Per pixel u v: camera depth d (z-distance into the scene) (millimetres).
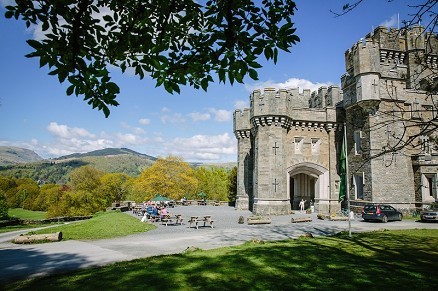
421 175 28625
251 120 33312
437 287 7734
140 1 4953
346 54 34750
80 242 15898
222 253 11906
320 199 33188
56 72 4352
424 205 28047
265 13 4836
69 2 4266
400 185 28250
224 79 4809
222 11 4797
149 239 16734
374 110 28109
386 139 28141
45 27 4434
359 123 30266
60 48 4285
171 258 10984
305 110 33656
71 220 41500
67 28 4461
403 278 8531
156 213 26984
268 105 31344
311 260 10641
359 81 28906
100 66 4938
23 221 36562
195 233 19047
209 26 4992
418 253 12133
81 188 57312
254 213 31938
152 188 55281
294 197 41625
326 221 25297
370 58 28547
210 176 72938
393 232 18031
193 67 4945
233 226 22484
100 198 57656
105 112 4863
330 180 33219
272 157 31078
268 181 30812
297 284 7965
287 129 33250
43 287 7797
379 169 28047
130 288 7531
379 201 27688
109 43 4918
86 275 8867
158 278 8391
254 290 7488
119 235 18172
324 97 37844
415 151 30094
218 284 7910
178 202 55219
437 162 28375
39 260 11539
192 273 8922
